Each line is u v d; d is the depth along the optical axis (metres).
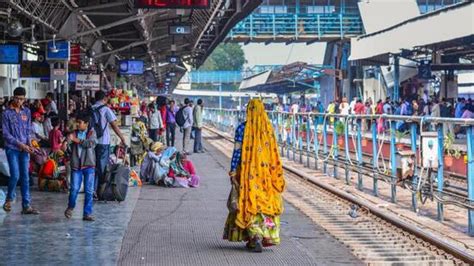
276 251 9.91
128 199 15.12
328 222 12.86
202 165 23.89
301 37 63.38
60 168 16.27
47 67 24.61
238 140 9.66
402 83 44.94
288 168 23.38
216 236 11.01
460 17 28.89
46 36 23.25
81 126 12.30
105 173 14.32
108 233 11.18
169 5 18.28
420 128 13.06
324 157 21.75
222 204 14.56
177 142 37.62
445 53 36.78
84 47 28.39
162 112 29.53
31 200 14.74
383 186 18.84
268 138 9.64
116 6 24.55
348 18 62.47
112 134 19.39
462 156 13.02
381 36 38.34
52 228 11.55
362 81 53.09
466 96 51.84
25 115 12.83
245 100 99.00
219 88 125.75
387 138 15.73
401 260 9.68
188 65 72.31
